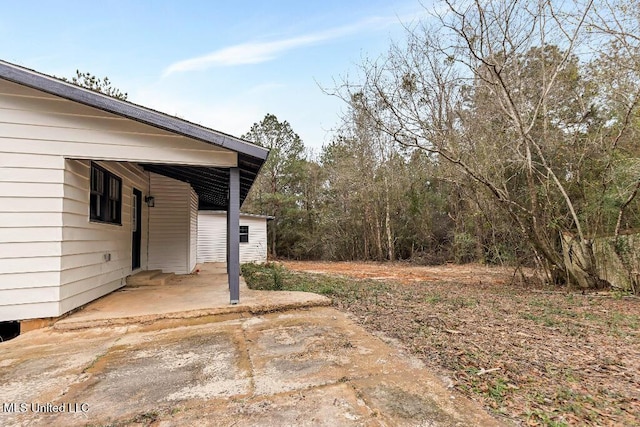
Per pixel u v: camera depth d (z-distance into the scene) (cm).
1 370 278
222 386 245
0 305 377
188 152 464
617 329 400
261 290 616
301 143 2291
